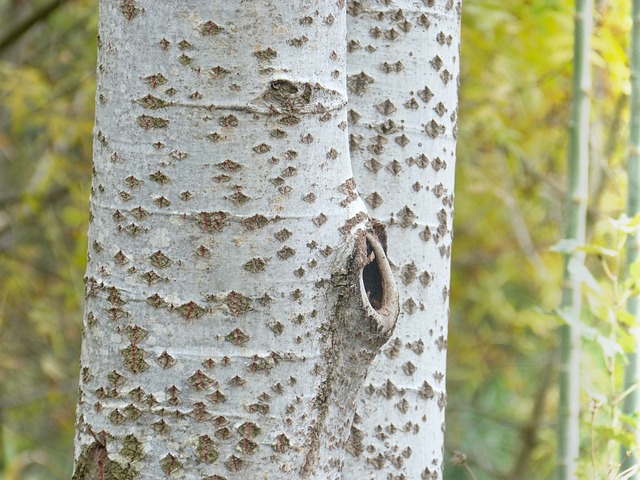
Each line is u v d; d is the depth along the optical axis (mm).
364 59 2670
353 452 2660
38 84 5277
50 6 5082
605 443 3143
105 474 2365
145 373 2354
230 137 2338
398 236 2678
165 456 2350
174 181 2344
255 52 2336
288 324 2354
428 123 2689
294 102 2348
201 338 2346
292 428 2359
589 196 4762
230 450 2346
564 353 3238
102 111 2383
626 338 3004
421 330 2691
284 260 2352
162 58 2340
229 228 2340
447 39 2709
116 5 2363
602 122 5199
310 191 2363
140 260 2354
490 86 5117
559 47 4801
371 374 2666
